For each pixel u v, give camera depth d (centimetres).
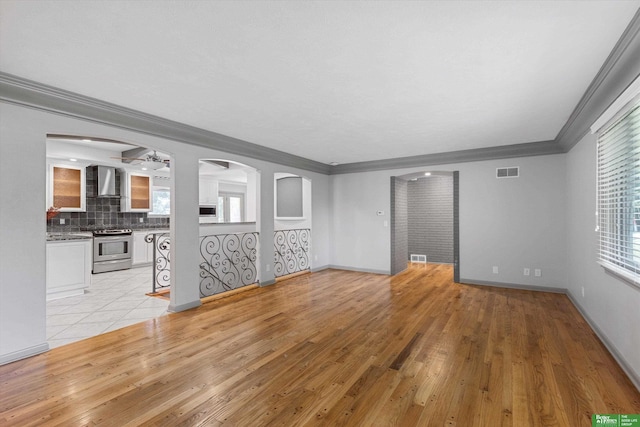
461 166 544
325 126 380
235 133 415
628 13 165
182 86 262
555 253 473
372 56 213
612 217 275
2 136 252
